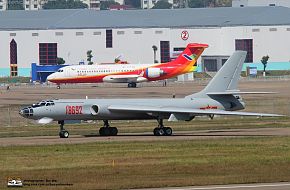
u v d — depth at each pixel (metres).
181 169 137.00
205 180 125.94
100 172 134.75
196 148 164.88
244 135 195.12
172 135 198.25
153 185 122.06
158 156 153.25
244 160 146.38
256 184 122.44
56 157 153.25
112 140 184.75
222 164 141.88
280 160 145.88
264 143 173.00
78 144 175.25
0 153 160.12
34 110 194.25
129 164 143.12
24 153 159.88
